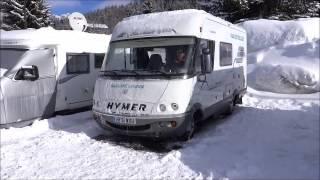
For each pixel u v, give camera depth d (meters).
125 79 7.30
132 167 6.22
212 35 8.31
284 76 13.62
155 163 6.38
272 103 11.95
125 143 7.67
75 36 10.47
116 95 7.25
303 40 15.71
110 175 5.89
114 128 7.35
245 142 7.49
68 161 6.55
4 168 6.26
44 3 28.30
